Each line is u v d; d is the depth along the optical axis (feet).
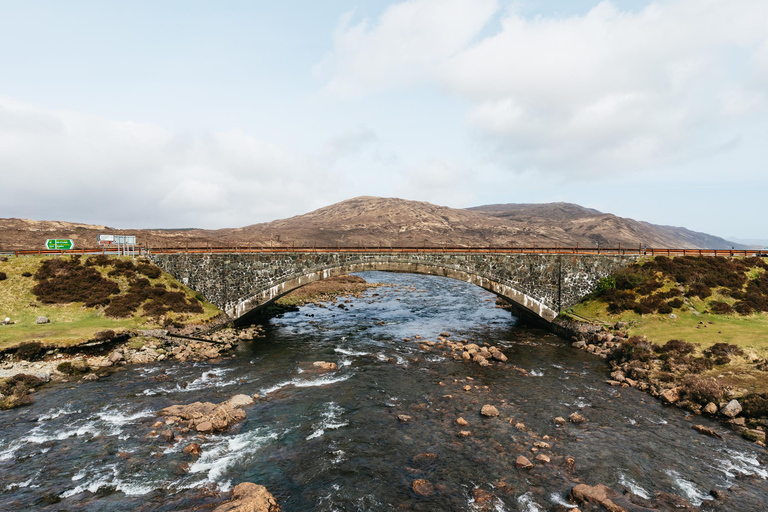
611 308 162.20
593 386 110.93
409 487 65.51
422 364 130.21
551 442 80.02
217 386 108.37
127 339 134.82
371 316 214.69
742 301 146.92
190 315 158.61
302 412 93.30
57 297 147.02
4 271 153.17
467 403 99.14
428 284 380.37
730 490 64.23
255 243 531.50
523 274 176.24
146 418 88.12
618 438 81.61
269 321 199.11
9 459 71.20
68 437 79.36
